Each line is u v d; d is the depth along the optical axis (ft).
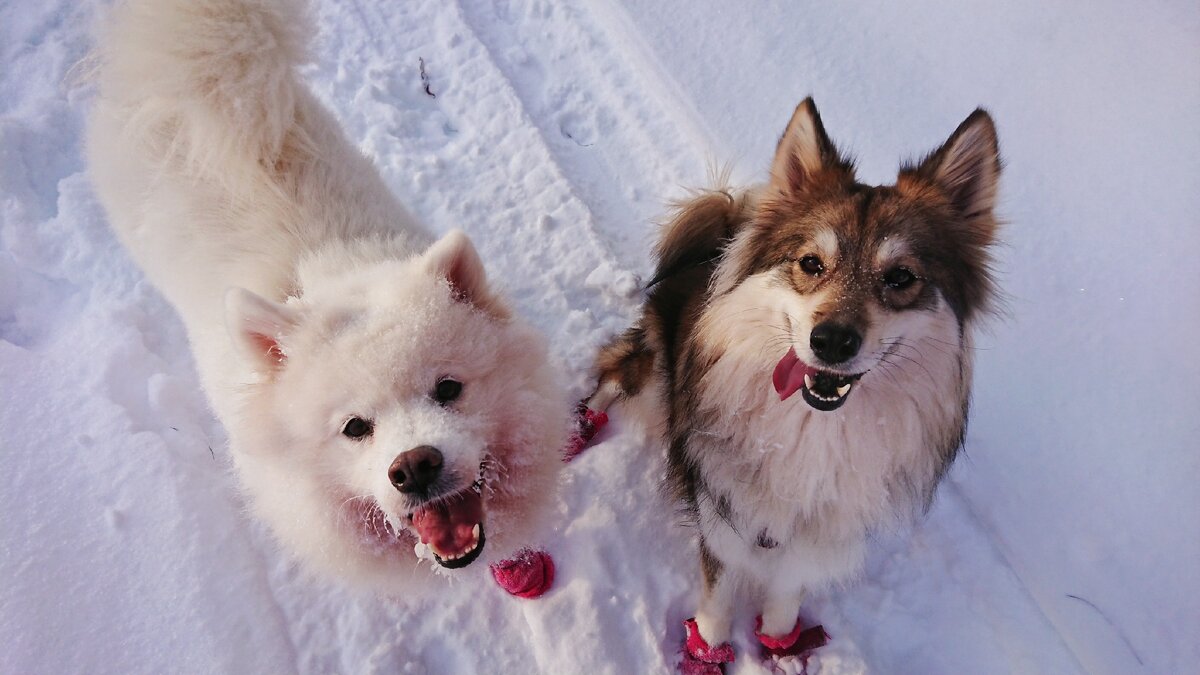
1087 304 3.02
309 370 1.84
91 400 2.76
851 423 2.02
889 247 1.95
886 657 2.52
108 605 2.39
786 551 2.22
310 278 2.15
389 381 1.82
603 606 2.54
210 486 2.67
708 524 2.27
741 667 2.50
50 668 2.28
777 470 2.11
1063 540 2.66
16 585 2.38
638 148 3.72
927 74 3.68
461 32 4.05
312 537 2.00
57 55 3.78
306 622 2.50
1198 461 2.70
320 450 1.88
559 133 3.80
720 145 3.55
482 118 3.79
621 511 2.73
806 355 1.90
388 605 2.54
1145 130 3.37
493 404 1.94
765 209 2.15
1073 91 3.54
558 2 4.20
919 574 2.65
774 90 3.71
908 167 2.14
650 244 3.43
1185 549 2.60
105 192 2.55
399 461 1.73
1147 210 3.16
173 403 2.84
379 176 2.65
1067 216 3.20
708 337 2.17
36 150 3.39
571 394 2.84
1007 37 3.78
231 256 2.29
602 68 3.96
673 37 3.95
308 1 2.44
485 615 2.56
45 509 2.53
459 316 1.93
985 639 2.54
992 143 1.97
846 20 3.95
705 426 2.19
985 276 2.10
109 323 2.93
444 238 1.94
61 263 3.12
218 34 2.18
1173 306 2.97
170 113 2.29
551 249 3.38
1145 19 3.77
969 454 2.83
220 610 2.43
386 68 3.92
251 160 2.29
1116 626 2.52
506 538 2.10
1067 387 2.89
